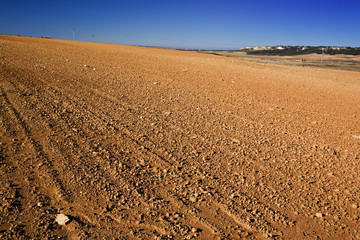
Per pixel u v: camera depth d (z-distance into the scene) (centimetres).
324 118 872
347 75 2367
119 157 482
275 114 880
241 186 422
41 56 1697
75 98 829
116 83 1131
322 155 559
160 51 3888
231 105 955
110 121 663
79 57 1886
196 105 910
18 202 339
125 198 368
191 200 377
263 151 563
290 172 478
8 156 441
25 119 603
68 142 516
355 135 697
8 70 1095
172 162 482
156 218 337
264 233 323
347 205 388
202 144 578
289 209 372
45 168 417
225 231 324
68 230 305
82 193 369
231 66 2203
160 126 665
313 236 324
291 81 1681
